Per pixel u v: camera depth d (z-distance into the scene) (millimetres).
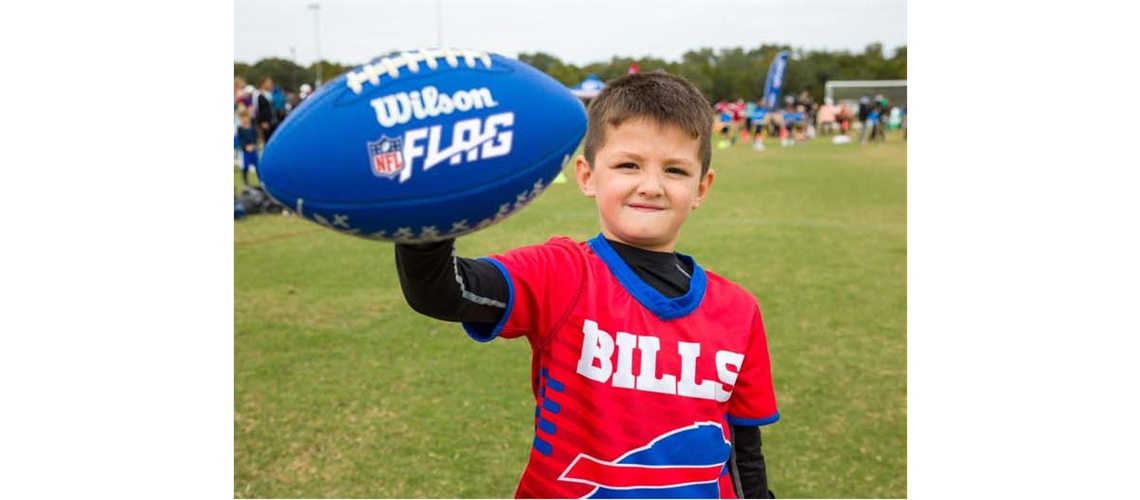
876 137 24703
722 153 19000
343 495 2697
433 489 2748
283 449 3006
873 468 2914
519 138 1211
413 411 3361
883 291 5293
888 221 8250
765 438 3154
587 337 1501
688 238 7141
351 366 3873
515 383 3686
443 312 1292
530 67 1318
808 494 2734
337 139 1132
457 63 1208
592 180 1654
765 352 1687
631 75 1645
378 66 1176
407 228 1162
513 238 7273
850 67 55344
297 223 8211
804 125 23812
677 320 1555
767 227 7773
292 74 34062
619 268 1562
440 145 1143
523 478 1578
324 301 5004
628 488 1490
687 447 1525
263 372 3766
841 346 4207
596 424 1493
